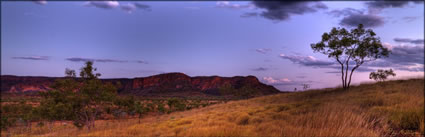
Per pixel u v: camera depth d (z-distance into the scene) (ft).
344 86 90.22
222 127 24.45
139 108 211.00
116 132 33.30
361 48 86.22
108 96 76.13
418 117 21.74
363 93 62.54
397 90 56.59
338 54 87.25
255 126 26.37
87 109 81.30
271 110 48.26
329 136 15.99
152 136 29.73
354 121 19.04
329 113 22.61
